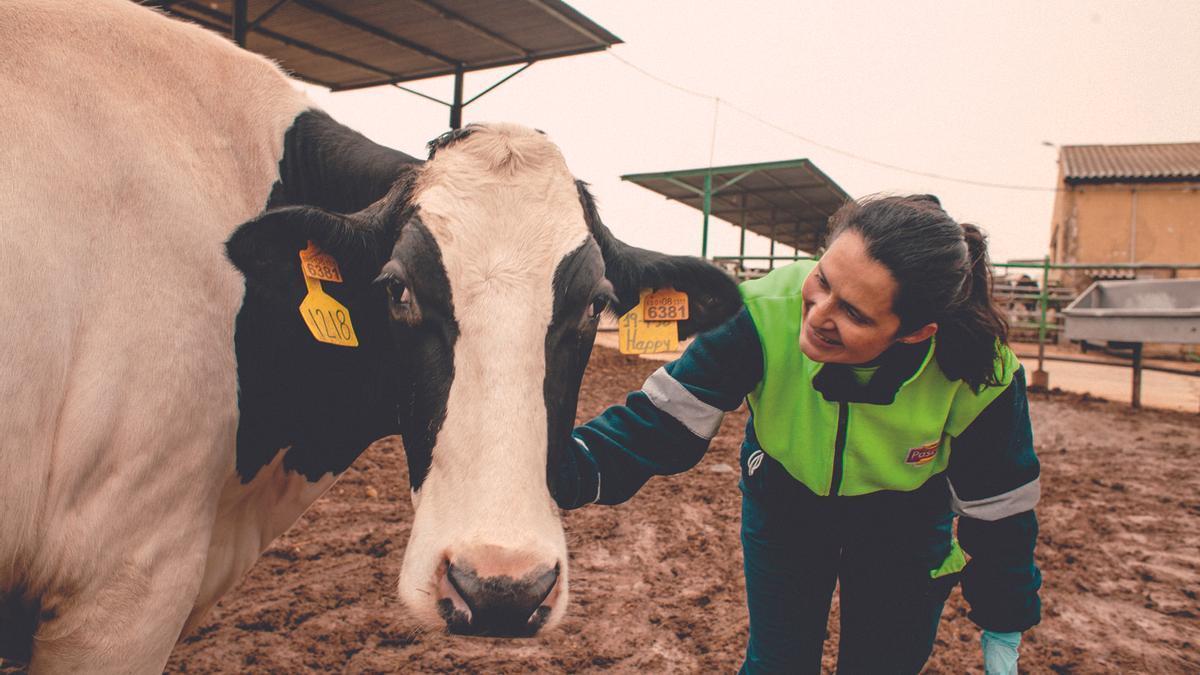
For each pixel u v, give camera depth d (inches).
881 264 57.7
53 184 64.1
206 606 82.9
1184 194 890.7
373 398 86.2
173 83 76.0
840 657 82.4
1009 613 73.8
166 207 70.2
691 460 78.8
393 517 177.2
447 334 66.3
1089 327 358.6
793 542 78.3
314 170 86.7
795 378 72.1
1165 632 138.9
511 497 60.4
